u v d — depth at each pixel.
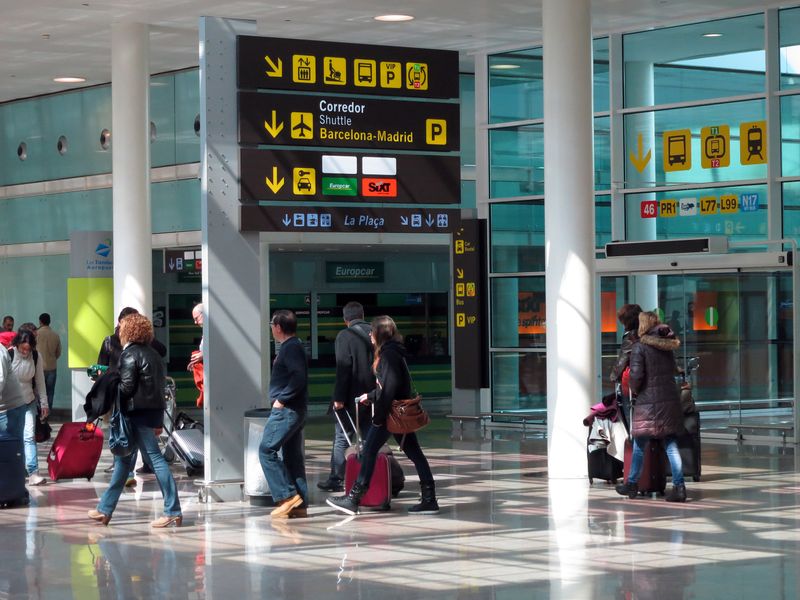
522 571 8.91
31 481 14.05
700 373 18.45
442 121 13.70
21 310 25.53
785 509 11.59
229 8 17.08
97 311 19.77
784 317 17.66
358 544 10.09
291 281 28.06
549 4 14.18
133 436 11.11
